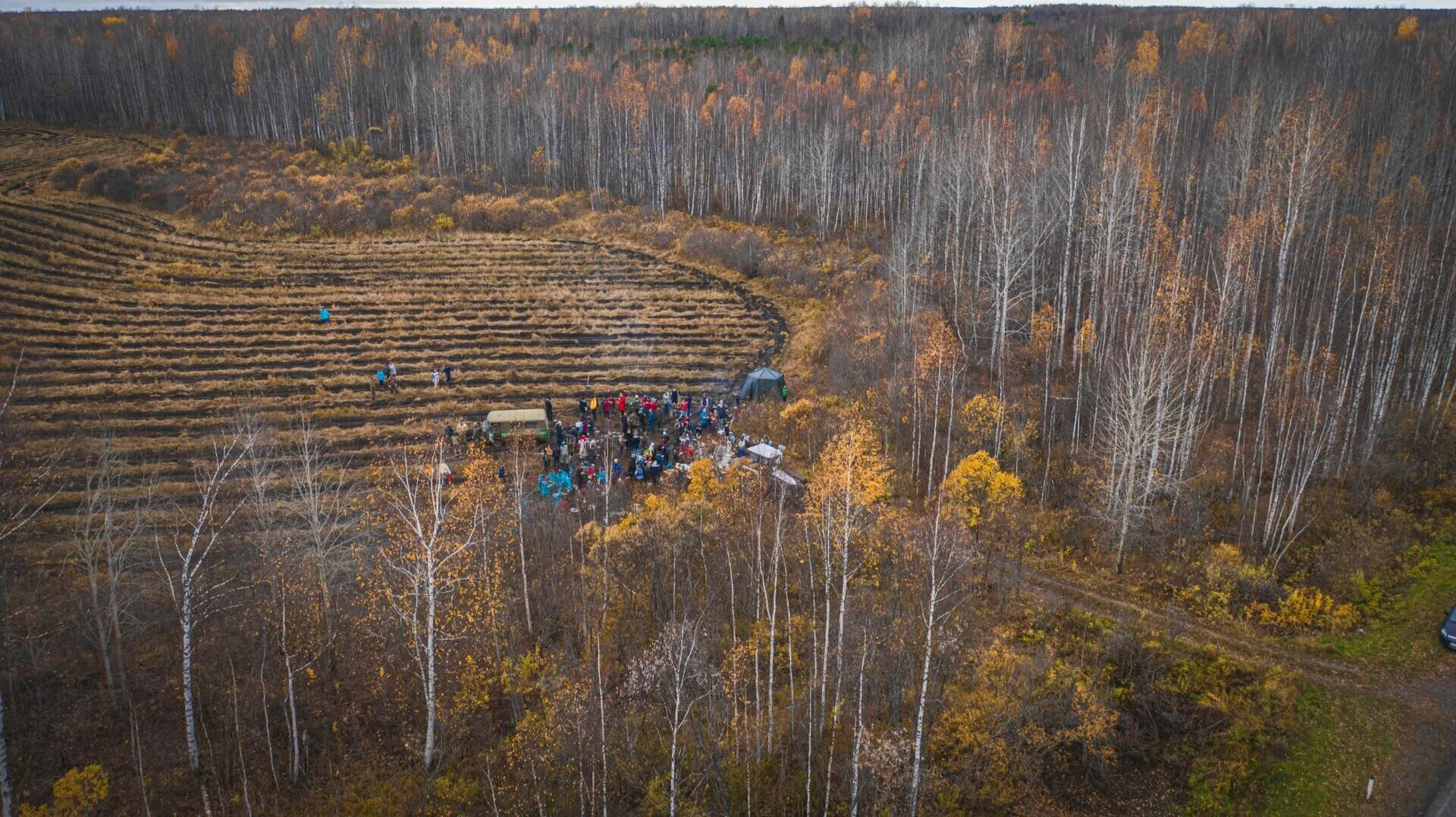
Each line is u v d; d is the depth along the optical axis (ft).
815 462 145.69
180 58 404.36
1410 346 152.66
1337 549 115.34
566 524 123.65
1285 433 134.72
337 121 371.76
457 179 321.73
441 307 221.05
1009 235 166.50
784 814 82.17
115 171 284.82
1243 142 193.06
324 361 192.13
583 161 343.46
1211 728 88.99
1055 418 155.12
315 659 97.50
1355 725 88.28
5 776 74.43
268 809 85.81
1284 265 157.69
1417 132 225.35
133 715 90.17
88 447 152.05
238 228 265.75
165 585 112.88
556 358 198.49
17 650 99.71
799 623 98.78
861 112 328.29
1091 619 103.35
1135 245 181.47
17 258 227.61
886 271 215.31
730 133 323.57
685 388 186.50
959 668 92.89
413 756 91.40
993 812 83.20
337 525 116.57
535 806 83.41
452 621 100.22
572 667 96.12
